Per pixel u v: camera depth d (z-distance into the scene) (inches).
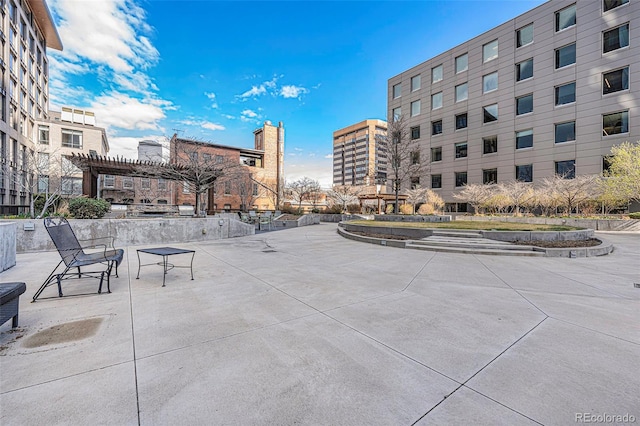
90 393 82.7
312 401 81.0
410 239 418.0
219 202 1531.7
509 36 1004.6
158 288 191.8
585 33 844.0
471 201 979.3
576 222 657.0
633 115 762.8
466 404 80.2
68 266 172.1
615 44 801.6
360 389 86.6
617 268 268.1
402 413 76.7
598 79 820.6
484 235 405.1
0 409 75.2
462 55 1137.4
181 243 415.5
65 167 708.0
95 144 1349.7
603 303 168.9
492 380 91.7
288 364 100.0
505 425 72.4
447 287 200.8
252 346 112.7
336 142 4510.3
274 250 361.1
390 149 1021.2
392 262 289.1
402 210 1109.7
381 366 99.3
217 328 129.3
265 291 187.2
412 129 1301.7
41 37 1326.3
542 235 387.5
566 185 731.4
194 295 177.3
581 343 117.6
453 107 1158.3
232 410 77.0
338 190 1582.2
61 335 120.3
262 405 79.0
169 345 112.8
